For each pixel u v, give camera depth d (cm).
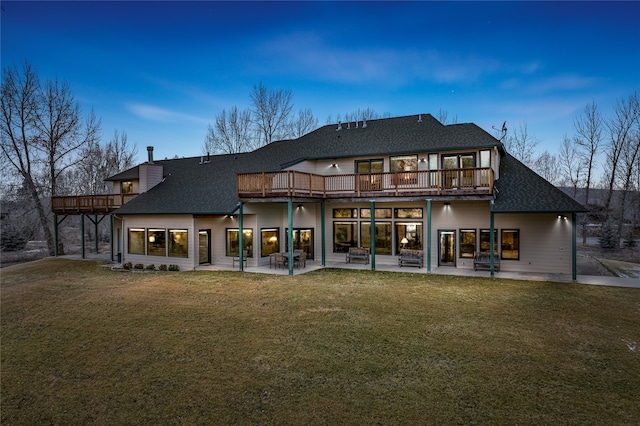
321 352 780
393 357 749
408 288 1355
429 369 693
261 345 825
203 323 985
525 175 1781
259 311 1084
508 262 1703
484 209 1730
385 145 1912
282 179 1756
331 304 1143
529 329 905
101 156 4272
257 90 4044
